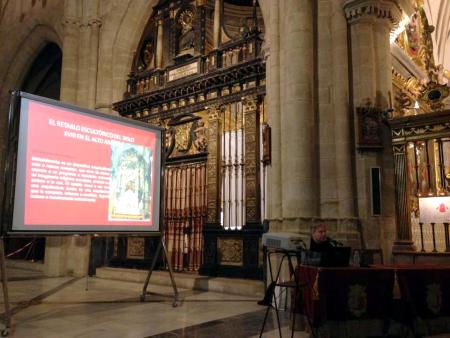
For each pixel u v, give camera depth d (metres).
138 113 13.84
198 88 11.85
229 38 12.01
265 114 10.54
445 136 7.75
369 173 8.22
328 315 5.43
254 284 9.17
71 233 7.26
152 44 14.75
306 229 7.94
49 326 6.12
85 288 10.30
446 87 9.27
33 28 17.84
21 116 6.71
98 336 5.52
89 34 14.54
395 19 9.05
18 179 6.55
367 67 8.53
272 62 9.29
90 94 14.21
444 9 17.28
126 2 14.35
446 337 5.59
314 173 8.33
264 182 10.19
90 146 7.75
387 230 8.12
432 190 8.75
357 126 8.33
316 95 8.64
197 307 7.79
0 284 11.13
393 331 5.59
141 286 10.69
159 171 8.98
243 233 10.33
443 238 9.30
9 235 6.30
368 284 5.61
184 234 12.09
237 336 5.59
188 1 13.27
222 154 11.34
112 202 8.00
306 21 8.62
